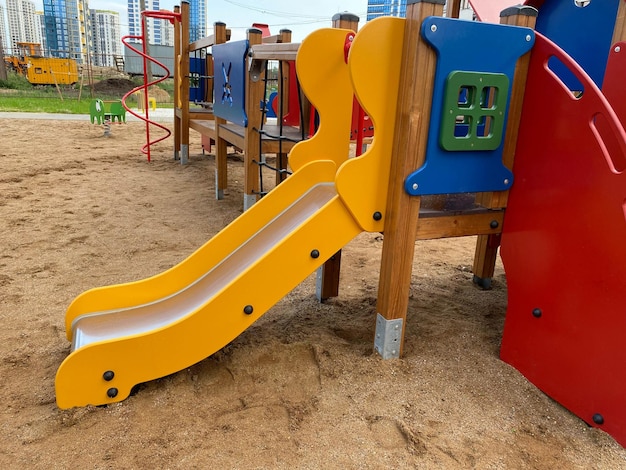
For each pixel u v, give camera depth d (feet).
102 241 13.97
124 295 8.41
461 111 7.13
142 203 18.12
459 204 8.38
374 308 10.20
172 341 7.03
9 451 5.99
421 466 5.93
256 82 13.84
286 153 15.10
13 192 18.98
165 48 115.03
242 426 6.50
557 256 7.11
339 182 7.23
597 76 10.40
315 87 9.19
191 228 15.37
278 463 5.90
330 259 10.28
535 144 7.39
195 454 6.00
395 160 7.33
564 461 6.10
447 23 6.66
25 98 76.48
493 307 10.38
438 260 13.44
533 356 7.61
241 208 17.70
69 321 8.02
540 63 7.20
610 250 6.35
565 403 7.07
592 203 6.55
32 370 7.72
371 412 6.83
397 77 7.09
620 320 6.30
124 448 6.07
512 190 7.89
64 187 20.15
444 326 9.37
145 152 28.81
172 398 7.03
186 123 25.39
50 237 14.16
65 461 5.86
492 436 6.48
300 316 9.78
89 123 43.24
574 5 10.71
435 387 7.41
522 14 7.13
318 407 6.91
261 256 7.47
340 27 9.25
